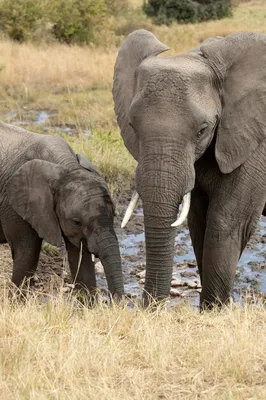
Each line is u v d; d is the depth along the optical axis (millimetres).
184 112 10008
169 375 8664
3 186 12578
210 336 9562
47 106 29125
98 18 44156
